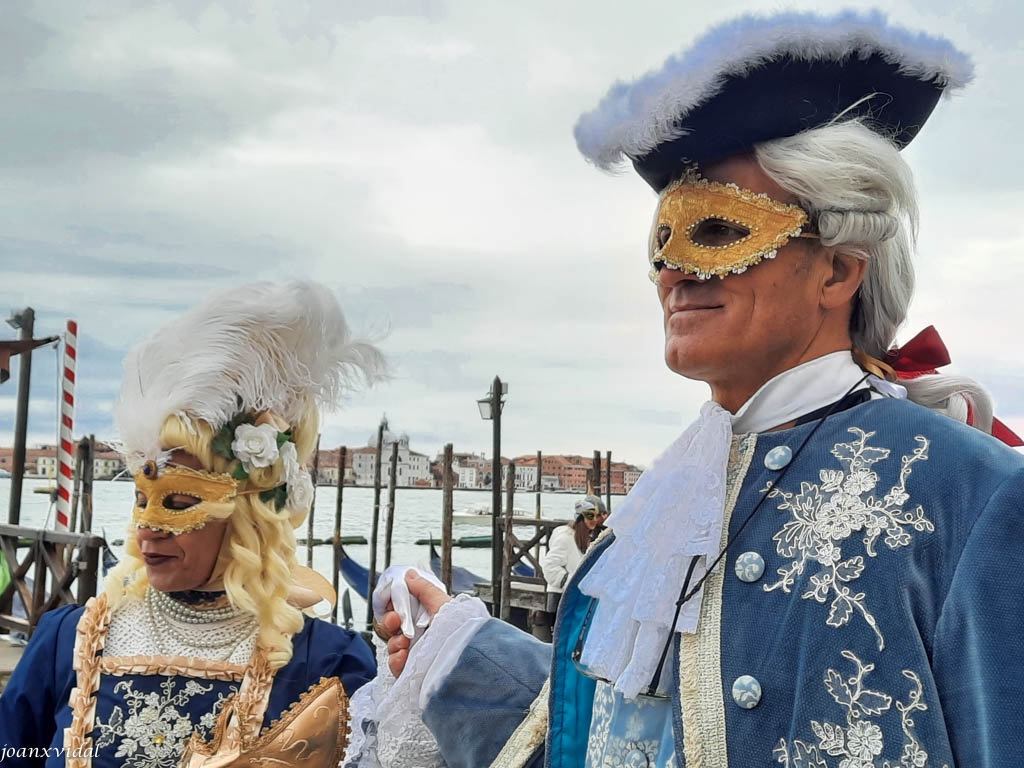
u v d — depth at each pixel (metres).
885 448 1.20
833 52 1.24
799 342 1.32
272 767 2.07
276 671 2.18
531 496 51.22
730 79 1.25
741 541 1.25
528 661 1.76
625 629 1.34
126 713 2.09
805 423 1.31
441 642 1.83
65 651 2.19
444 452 15.52
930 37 1.28
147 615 2.21
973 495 1.10
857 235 1.28
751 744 1.14
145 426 2.10
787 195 1.29
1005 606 1.02
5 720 2.14
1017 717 0.98
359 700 2.10
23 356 11.88
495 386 15.75
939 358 1.40
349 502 45.28
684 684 1.21
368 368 2.35
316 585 2.38
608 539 1.52
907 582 1.10
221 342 2.15
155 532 2.12
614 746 1.33
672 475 1.35
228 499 2.13
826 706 1.10
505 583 14.80
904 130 1.35
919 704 1.05
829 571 1.15
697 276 1.31
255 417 2.21
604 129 1.35
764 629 1.18
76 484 14.35
